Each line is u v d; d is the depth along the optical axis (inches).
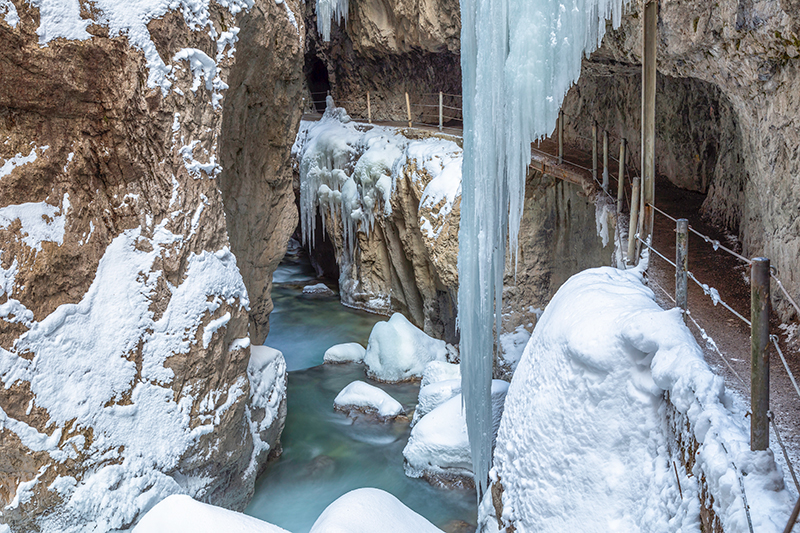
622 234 268.4
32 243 208.8
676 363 128.3
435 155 485.4
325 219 655.1
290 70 324.2
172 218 239.1
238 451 276.2
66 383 212.8
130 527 224.2
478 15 277.3
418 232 516.4
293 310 633.0
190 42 241.9
